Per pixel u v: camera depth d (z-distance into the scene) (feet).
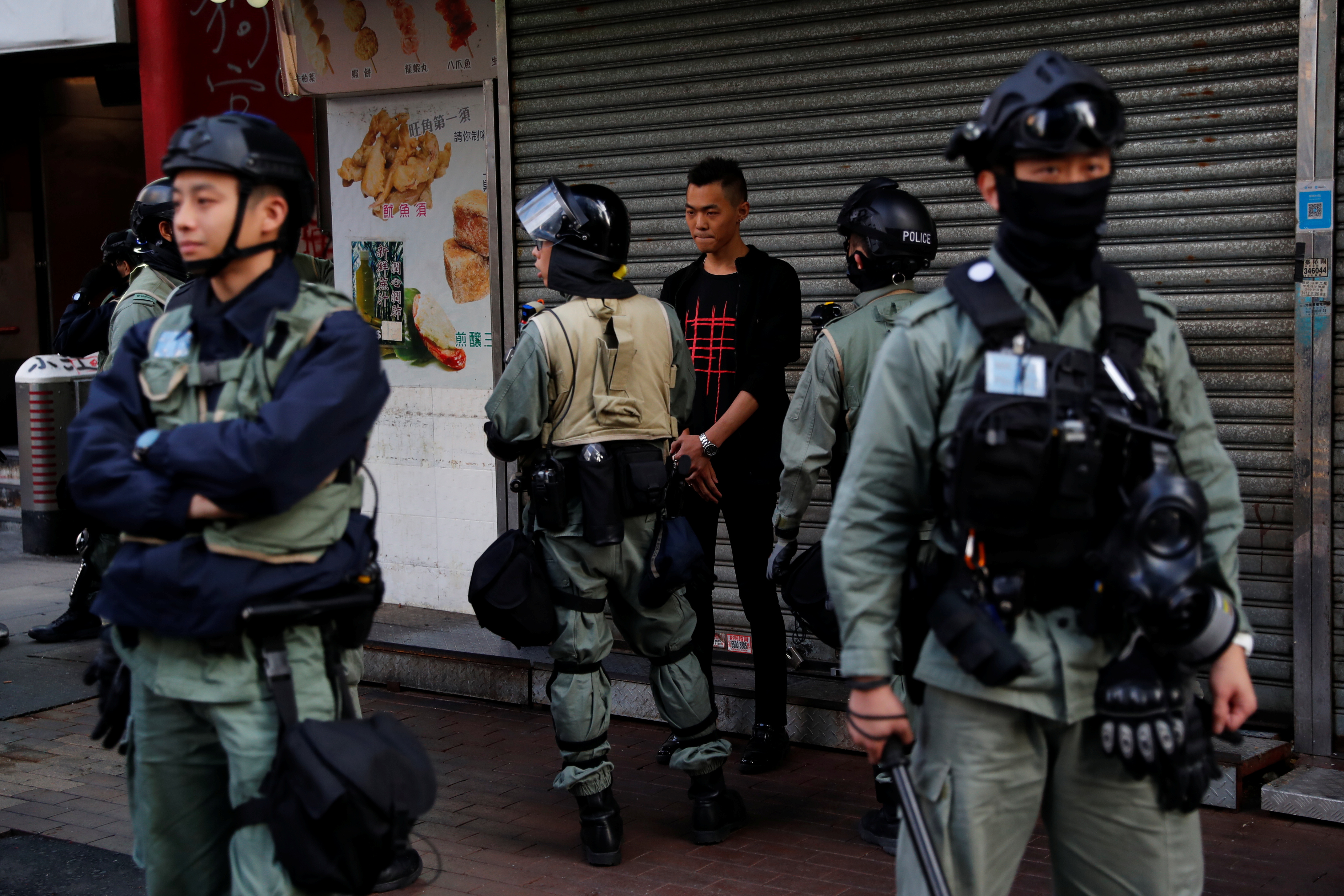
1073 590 6.97
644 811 14.16
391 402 21.80
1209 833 12.84
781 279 15.24
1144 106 14.58
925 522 8.04
